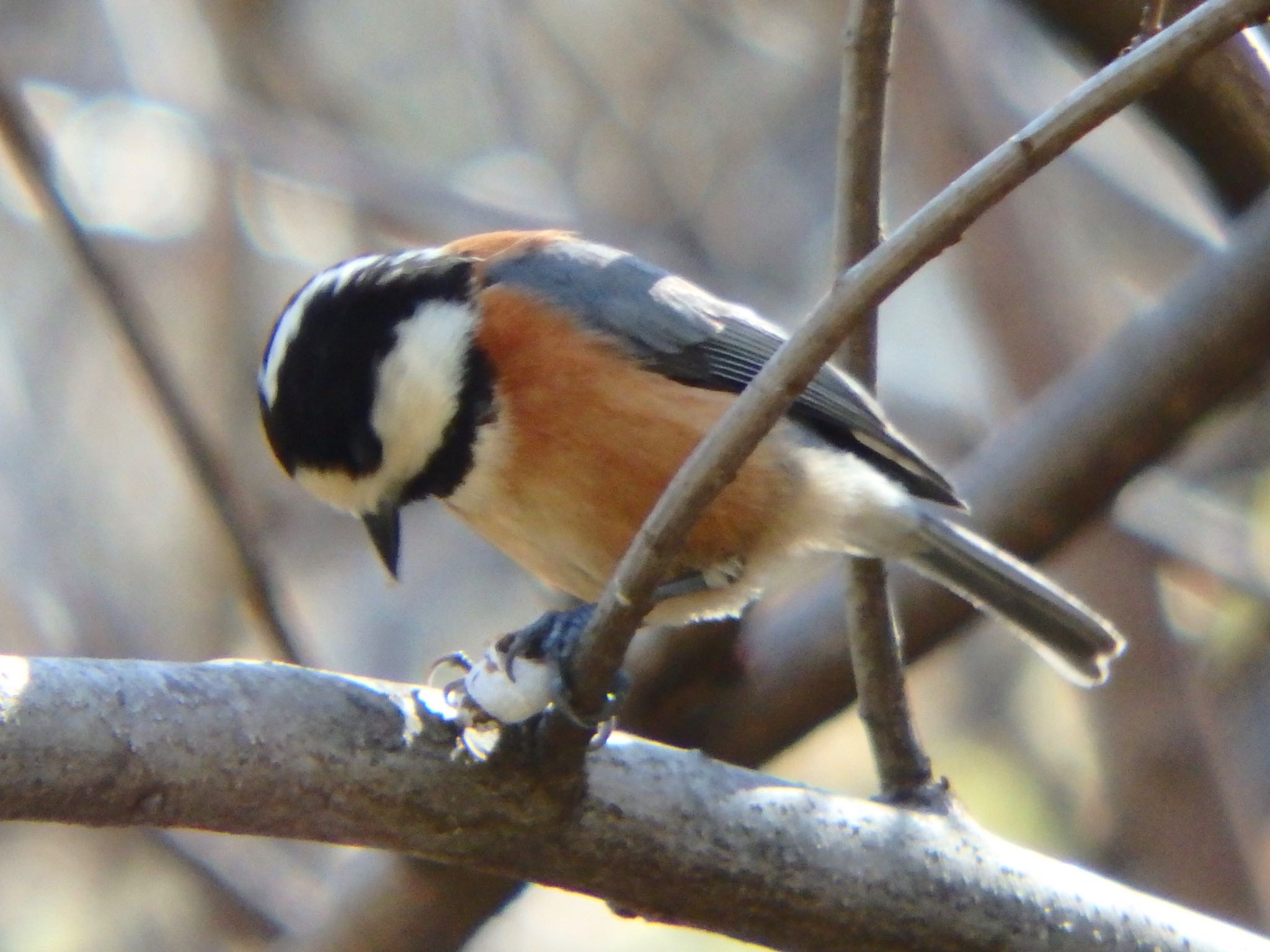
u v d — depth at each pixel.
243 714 5.44
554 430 7.39
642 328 7.64
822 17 14.14
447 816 5.73
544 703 5.61
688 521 5.33
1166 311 8.53
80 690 5.20
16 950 11.70
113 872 11.91
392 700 5.74
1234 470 12.27
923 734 12.72
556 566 7.82
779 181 13.84
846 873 6.13
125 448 12.28
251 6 14.24
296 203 13.59
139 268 12.88
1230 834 10.28
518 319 7.46
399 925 8.69
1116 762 10.68
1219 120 7.70
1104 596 10.71
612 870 5.97
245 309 13.09
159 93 13.09
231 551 8.99
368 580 13.25
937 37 11.71
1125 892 6.46
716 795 6.08
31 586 11.56
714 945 12.03
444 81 15.41
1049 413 8.77
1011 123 11.60
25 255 12.62
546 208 13.45
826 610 8.52
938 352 14.08
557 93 13.82
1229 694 11.73
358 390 7.55
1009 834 11.82
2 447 11.92
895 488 8.42
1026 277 11.25
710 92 14.12
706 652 8.37
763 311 13.18
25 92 12.74
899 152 13.26
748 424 5.24
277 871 11.25
